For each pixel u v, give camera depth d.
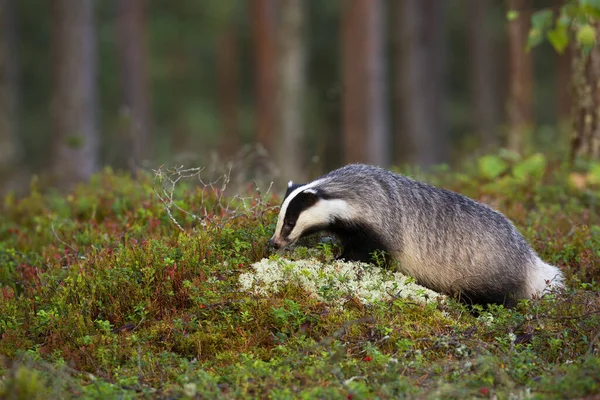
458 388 7.99
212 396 7.95
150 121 44.72
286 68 35.81
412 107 39.81
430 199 11.23
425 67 40.34
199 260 10.85
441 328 9.82
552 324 9.94
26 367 8.38
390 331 9.35
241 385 8.29
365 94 34.09
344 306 10.10
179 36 51.75
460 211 11.23
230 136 48.84
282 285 10.36
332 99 37.94
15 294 11.49
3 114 35.38
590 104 16.95
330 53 49.31
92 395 7.91
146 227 12.75
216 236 11.34
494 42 53.56
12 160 34.00
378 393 8.05
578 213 14.49
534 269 11.22
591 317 9.84
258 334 9.55
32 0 51.28
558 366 8.70
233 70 49.22
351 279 10.54
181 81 53.44
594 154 17.00
